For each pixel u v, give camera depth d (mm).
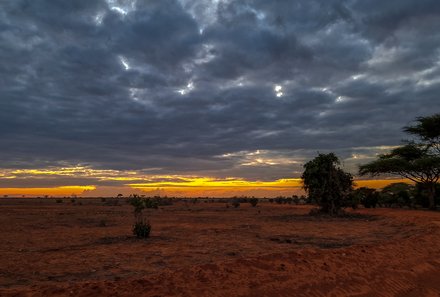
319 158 35969
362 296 10500
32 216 36094
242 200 84562
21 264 11570
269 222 28516
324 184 35219
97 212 43781
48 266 11273
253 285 9586
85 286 8328
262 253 13422
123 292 8203
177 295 8406
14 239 18031
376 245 14734
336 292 10336
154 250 14258
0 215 37344
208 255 13086
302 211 45031
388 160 44906
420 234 18359
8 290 7941
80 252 13875
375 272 12125
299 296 9633
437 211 37844
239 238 18016
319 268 11453
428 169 42656
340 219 31328
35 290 8023
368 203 47188
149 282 8844
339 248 13938
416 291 11602
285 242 16594
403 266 13164
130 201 22625
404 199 51031
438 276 13094
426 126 45000
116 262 11859
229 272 10047
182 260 12156
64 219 32250
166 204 72812
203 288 8938
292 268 11047
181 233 20391
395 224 25750
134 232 18609
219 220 30797
